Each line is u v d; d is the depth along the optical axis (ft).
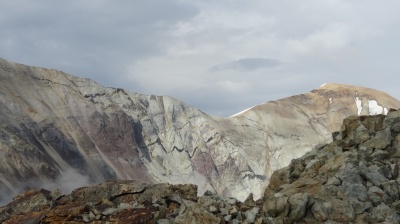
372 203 71.31
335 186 73.00
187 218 67.36
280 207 69.82
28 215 72.69
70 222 67.51
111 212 69.10
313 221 68.59
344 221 68.23
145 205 72.18
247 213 69.82
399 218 69.05
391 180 75.25
